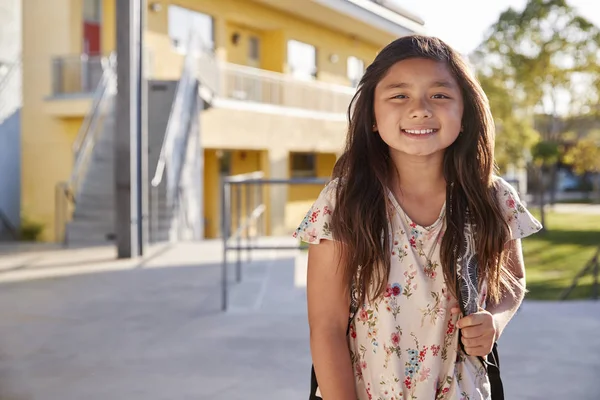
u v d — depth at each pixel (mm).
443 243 1523
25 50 15008
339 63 21656
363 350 1553
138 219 9273
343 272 1548
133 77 9008
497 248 1555
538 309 5992
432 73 1518
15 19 14266
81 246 10531
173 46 15898
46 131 14719
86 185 11805
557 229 20781
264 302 6324
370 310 1532
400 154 1566
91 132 11875
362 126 1581
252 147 17125
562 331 5090
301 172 21203
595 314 5730
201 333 5121
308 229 1565
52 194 14719
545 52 20391
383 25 6621
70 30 14805
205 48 16500
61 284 7215
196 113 13258
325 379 1524
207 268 8312
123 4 8938
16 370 4227
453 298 1534
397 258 1529
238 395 3766
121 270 8148
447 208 1540
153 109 12625
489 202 1555
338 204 1544
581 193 41594
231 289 6918
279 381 4000
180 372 4184
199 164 13273
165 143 10922
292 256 9516
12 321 5523
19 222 14656
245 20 18109
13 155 14508
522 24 20328
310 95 19812
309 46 20406
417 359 1527
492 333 1521
